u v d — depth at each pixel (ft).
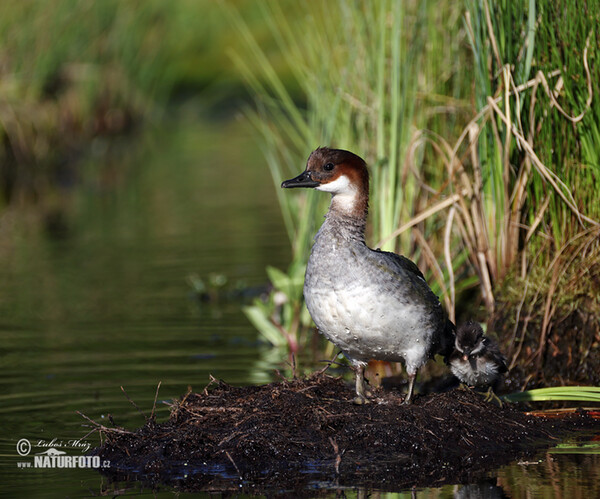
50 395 36.70
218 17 127.85
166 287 54.54
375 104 44.93
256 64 118.83
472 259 40.75
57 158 93.71
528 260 40.32
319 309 32.07
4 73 88.53
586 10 36.78
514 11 38.06
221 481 28.91
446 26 43.98
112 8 102.22
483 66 38.58
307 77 47.55
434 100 43.62
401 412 32.07
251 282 54.85
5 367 40.47
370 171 45.70
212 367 40.47
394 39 40.88
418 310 31.50
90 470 29.86
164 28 112.57
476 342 34.27
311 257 32.48
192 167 91.66
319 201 46.96
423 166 44.62
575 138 38.27
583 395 34.86
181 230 68.54
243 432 31.07
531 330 39.93
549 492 26.99
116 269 58.65
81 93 98.37
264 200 77.61
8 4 88.02
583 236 38.83
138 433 31.53
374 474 29.14
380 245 40.40
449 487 27.86
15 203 79.71
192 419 32.17
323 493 27.76
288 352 43.52
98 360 41.45
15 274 57.77
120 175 89.35
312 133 46.39
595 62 36.83
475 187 39.88
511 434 31.94
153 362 41.19
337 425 31.73
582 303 39.27
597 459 29.99
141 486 28.60
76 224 71.77
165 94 115.75
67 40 93.35
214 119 114.83
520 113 38.63
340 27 47.47
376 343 32.01
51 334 45.70
